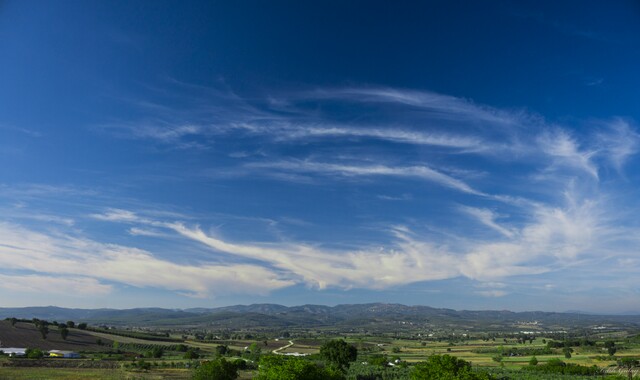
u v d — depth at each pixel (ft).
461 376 205.46
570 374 471.21
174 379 346.74
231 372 272.10
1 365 410.72
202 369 269.85
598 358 625.41
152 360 545.03
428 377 221.05
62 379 333.01
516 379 422.82
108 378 345.92
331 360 425.69
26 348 561.43
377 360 566.36
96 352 613.52
